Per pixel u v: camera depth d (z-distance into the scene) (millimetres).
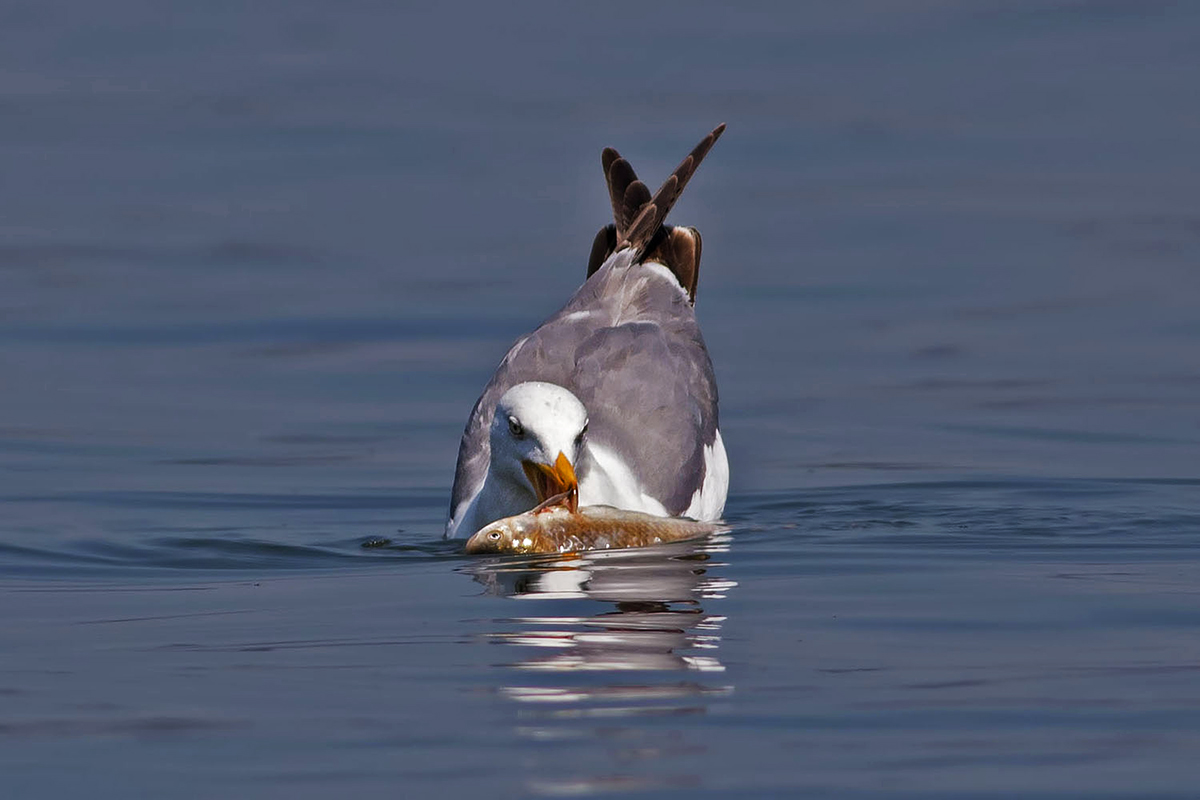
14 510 13250
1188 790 6672
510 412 12023
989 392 17219
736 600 9992
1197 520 12625
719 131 16109
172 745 7289
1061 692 7945
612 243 15562
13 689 8156
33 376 17719
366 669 8469
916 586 10359
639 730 7430
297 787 6766
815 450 15477
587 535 11750
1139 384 17328
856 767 6945
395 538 12508
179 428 16047
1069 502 13430
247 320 19984
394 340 19203
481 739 7320
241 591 10547
